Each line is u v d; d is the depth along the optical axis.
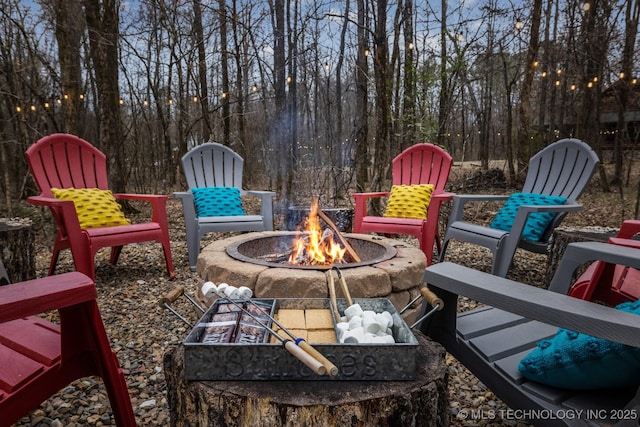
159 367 1.77
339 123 7.43
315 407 0.81
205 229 3.18
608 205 6.23
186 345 0.88
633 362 0.85
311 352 0.84
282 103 6.58
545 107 10.22
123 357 1.86
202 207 3.38
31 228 2.81
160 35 7.12
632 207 5.96
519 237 2.60
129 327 2.18
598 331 0.82
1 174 6.38
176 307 2.47
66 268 3.26
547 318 0.90
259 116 9.02
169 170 8.26
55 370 1.05
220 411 0.84
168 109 7.30
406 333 0.97
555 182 3.11
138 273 3.16
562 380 0.93
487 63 8.81
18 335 1.20
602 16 6.53
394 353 0.89
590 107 7.84
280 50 6.51
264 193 3.40
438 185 3.66
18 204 5.84
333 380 0.89
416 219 3.25
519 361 1.11
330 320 1.16
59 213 2.69
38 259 3.54
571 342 0.94
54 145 3.01
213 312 1.12
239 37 6.87
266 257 2.40
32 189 6.52
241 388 0.87
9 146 6.55
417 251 2.15
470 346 1.19
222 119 6.48
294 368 0.88
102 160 3.23
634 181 8.23
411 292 1.88
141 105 7.27
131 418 1.14
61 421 1.40
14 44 6.16
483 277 1.15
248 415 0.83
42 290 0.92
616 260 1.33
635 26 6.52
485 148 9.59
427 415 0.89
